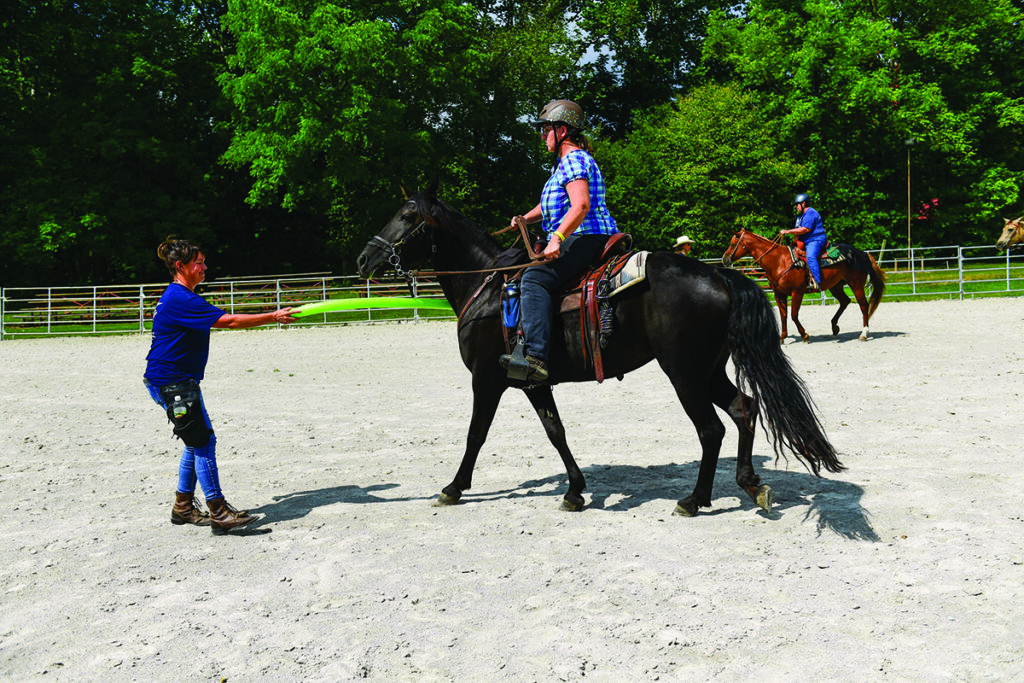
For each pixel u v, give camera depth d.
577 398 10.02
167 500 5.88
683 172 31.59
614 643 3.42
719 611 3.68
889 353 12.63
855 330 16.19
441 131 29.25
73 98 28.81
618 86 41.78
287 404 10.33
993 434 6.99
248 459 7.23
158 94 30.67
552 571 4.21
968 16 31.41
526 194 32.94
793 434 4.43
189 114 31.55
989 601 3.70
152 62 29.12
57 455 7.57
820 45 31.08
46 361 16.47
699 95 33.16
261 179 27.03
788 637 3.42
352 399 10.58
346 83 25.34
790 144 33.72
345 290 25.31
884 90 29.80
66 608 3.96
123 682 3.23
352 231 32.03
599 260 5.07
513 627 3.60
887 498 5.22
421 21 25.98
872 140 32.12
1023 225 19.59
